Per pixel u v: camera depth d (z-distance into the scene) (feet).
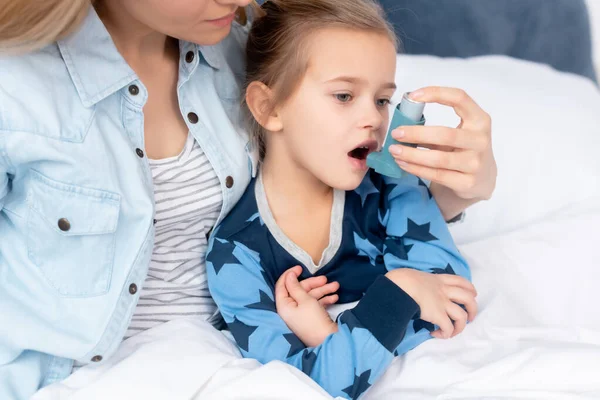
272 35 3.71
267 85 3.70
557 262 4.00
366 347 3.26
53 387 3.18
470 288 3.61
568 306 3.81
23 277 3.21
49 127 3.01
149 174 3.34
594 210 4.35
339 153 3.51
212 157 3.57
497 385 3.18
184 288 3.65
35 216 3.13
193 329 3.48
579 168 4.73
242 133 3.80
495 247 4.14
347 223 3.82
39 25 2.93
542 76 5.82
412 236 3.83
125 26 3.33
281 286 3.60
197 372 3.19
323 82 3.44
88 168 3.09
